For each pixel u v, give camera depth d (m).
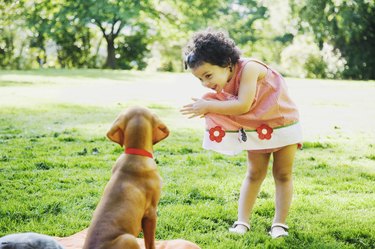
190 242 3.28
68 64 33.09
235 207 4.27
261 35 34.25
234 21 34.59
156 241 3.30
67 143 6.88
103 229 2.49
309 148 7.02
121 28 34.28
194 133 7.94
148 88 17.03
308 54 27.34
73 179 5.00
